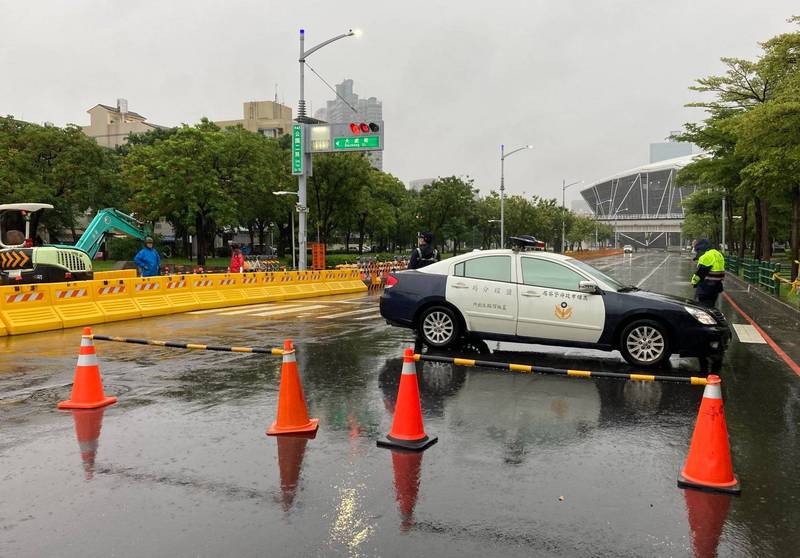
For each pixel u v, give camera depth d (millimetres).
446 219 59062
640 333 8477
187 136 42438
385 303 9898
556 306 8852
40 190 37312
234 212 41531
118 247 49938
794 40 19844
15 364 8859
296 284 21469
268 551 3408
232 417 6043
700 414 4422
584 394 6945
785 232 48375
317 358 9125
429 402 6574
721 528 3711
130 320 14312
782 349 10219
